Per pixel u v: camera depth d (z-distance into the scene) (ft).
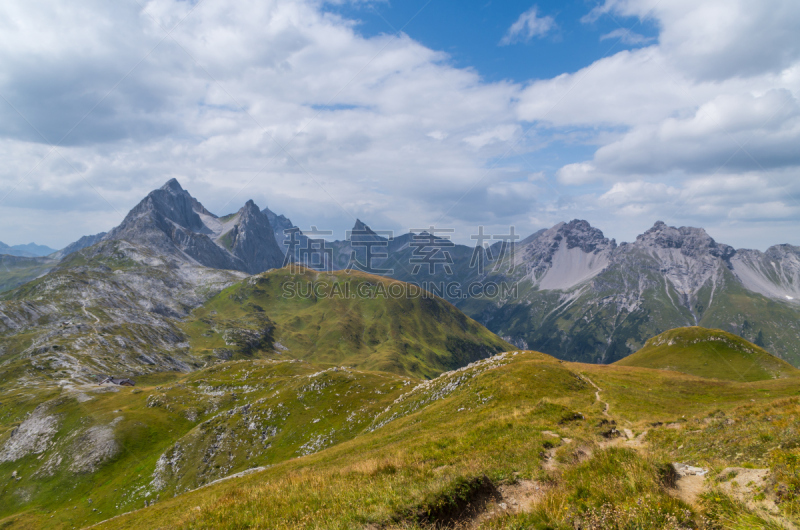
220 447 364.17
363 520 38.63
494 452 61.98
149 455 409.90
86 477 380.99
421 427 143.74
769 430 55.77
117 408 491.31
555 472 49.73
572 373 197.67
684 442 70.69
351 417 355.15
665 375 264.72
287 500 48.21
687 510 33.27
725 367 443.32
